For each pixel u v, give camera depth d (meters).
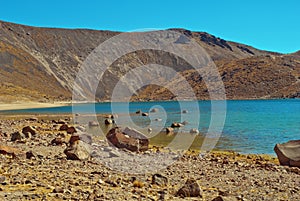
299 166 23.73
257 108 110.50
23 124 55.28
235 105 133.00
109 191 13.03
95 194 11.95
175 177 17.95
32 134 36.22
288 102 153.25
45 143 29.75
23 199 10.72
